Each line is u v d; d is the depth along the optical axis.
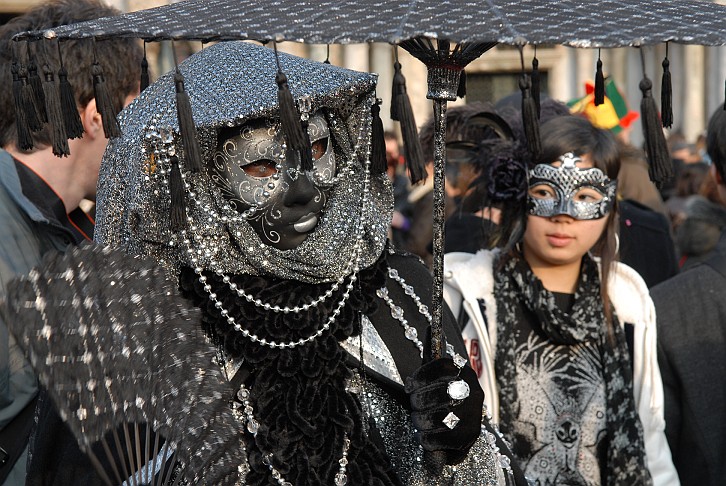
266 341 2.32
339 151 2.40
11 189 2.68
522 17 1.67
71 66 2.83
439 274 2.24
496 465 2.46
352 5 1.73
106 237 2.31
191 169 1.83
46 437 2.22
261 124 2.27
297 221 2.30
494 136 3.57
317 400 2.33
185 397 2.11
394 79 1.91
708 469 3.38
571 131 3.23
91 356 2.01
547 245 3.26
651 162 1.74
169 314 2.15
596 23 1.67
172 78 2.30
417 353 2.46
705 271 3.43
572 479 3.18
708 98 17.80
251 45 2.39
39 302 2.00
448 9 1.68
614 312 3.32
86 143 2.90
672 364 3.39
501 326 3.24
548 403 3.20
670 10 1.79
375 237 2.42
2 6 12.45
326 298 2.40
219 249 2.30
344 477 2.30
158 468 2.17
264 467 2.25
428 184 5.11
